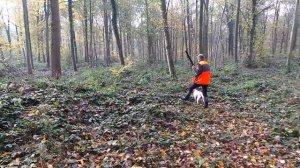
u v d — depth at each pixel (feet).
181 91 50.60
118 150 21.49
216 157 21.31
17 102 28.19
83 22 140.36
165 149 22.30
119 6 135.95
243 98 45.42
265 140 25.22
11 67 106.22
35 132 23.27
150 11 127.34
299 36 163.53
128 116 29.01
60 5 97.14
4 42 85.25
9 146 20.85
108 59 126.41
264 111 36.32
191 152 21.90
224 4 119.03
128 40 163.22
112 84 53.78
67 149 21.42
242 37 131.95
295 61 108.78
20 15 136.36
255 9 96.27
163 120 29.68
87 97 34.40
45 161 19.24
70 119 27.07
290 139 25.59
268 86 54.34
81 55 174.81
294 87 54.29
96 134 24.32
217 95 46.96
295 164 20.75
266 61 103.65
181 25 140.97
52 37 50.49
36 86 36.55
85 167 18.79
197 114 33.45
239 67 97.04
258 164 20.57
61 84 39.34
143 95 40.06
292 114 33.71
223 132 27.02
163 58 178.81
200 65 38.63
